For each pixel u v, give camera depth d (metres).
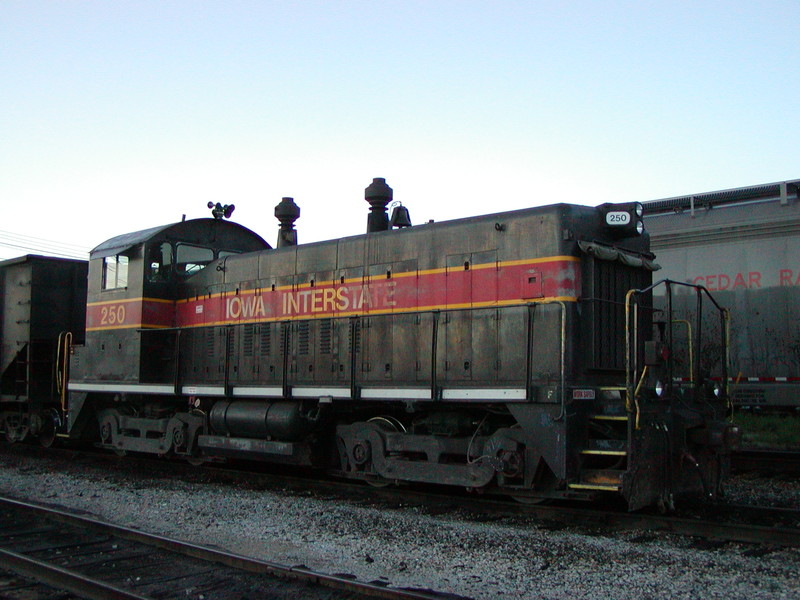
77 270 15.78
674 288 15.74
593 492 7.55
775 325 14.49
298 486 10.39
